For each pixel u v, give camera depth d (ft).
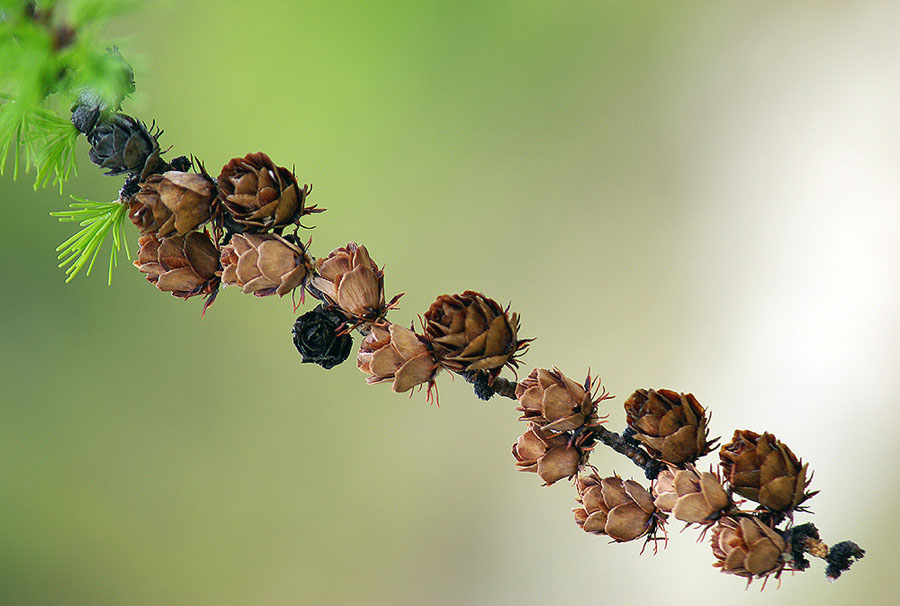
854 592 3.96
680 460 2.09
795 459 2.07
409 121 4.48
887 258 4.22
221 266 2.09
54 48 2.02
